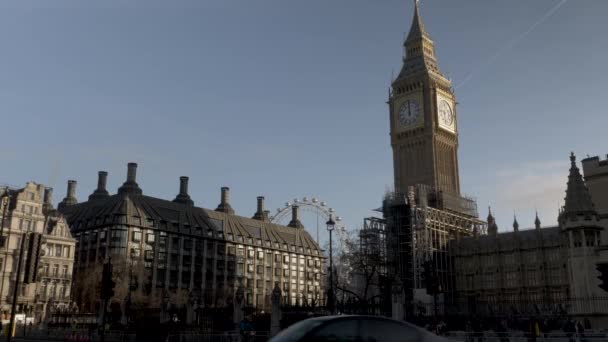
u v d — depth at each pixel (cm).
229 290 14012
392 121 14700
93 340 5644
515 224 11569
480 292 11431
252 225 16700
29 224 10812
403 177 14050
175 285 13325
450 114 14600
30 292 10481
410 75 14588
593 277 5062
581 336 4078
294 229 18462
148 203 13812
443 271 11656
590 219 5225
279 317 4891
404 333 1490
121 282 10669
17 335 6562
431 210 11631
